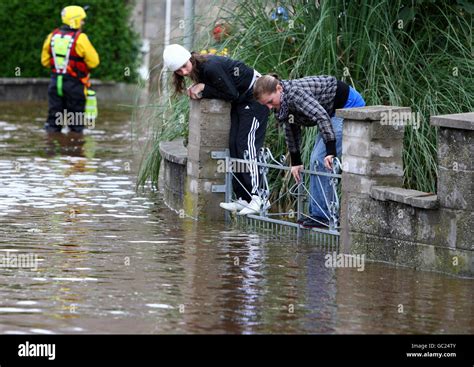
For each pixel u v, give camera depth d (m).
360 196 15.90
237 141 18.84
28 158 27.22
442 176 14.70
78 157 27.77
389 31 19.27
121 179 24.16
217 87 18.66
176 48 18.67
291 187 18.33
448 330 12.12
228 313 12.62
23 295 13.23
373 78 18.84
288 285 14.09
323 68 19.12
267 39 20.03
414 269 15.16
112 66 51.28
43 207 19.98
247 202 18.84
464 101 18.70
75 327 11.91
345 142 16.12
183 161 19.73
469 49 19.20
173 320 12.27
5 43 48.06
